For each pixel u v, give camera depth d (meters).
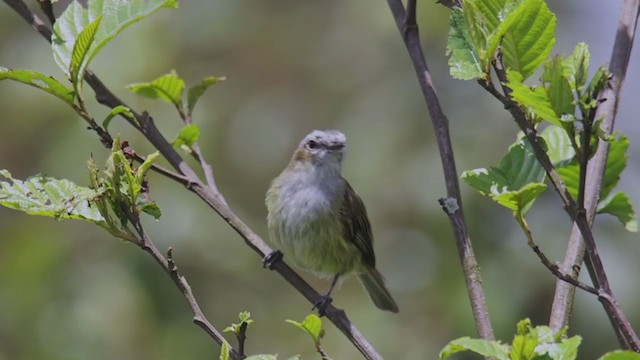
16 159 13.64
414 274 13.31
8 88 13.67
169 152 6.80
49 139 13.39
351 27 15.33
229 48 15.55
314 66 15.53
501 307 12.02
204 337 13.21
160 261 5.52
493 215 12.59
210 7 15.08
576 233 5.40
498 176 5.38
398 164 13.52
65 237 13.76
